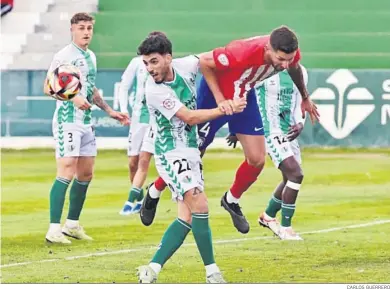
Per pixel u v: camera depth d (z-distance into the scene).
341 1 39.75
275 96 16.81
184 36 38.97
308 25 39.09
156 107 12.72
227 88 13.67
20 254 16.27
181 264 15.25
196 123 12.59
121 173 26.70
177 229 13.20
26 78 32.41
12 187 24.58
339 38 38.31
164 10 40.34
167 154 12.93
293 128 16.77
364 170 26.97
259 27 39.38
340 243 16.94
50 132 32.53
